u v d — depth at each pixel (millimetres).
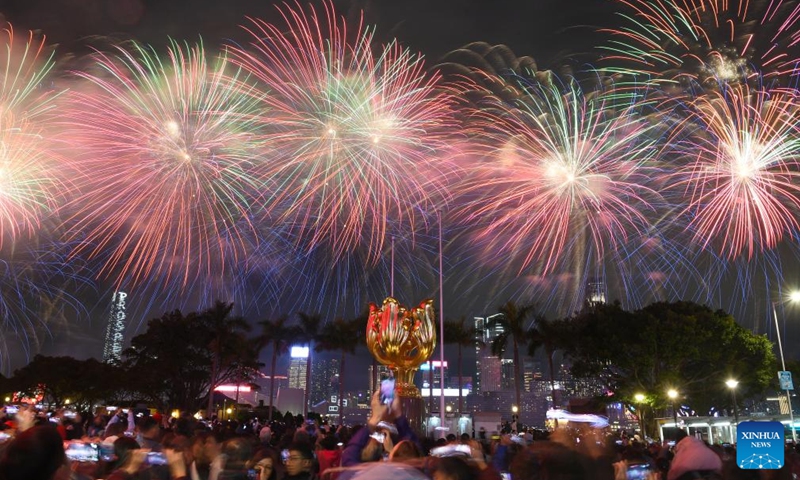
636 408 55469
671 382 49719
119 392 83750
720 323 52906
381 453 6410
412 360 20344
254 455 7230
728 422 45375
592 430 7055
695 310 55344
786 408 59719
